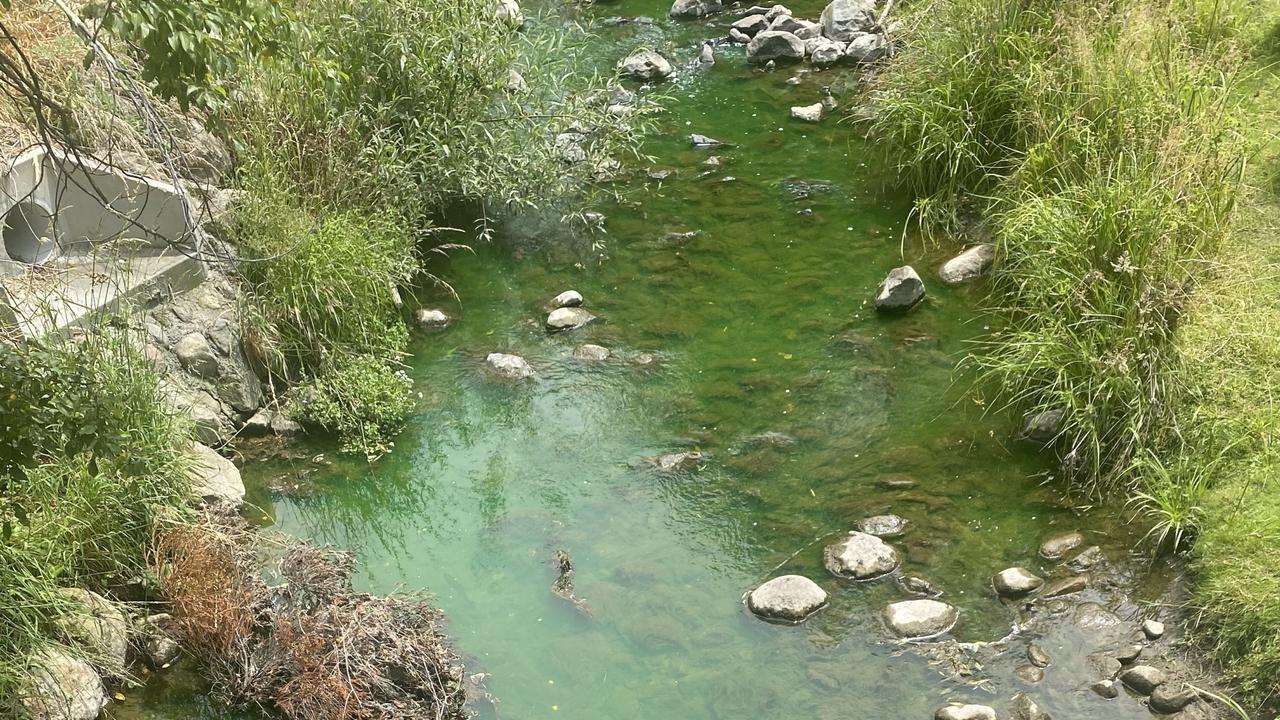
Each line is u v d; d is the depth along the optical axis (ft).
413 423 20.62
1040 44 24.38
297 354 20.86
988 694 14.60
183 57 12.64
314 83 23.02
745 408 20.35
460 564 17.54
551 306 23.50
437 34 25.30
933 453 18.89
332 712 14.60
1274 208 21.15
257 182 21.59
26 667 14.15
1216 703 14.07
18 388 12.64
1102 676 14.69
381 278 21.83
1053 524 17.21
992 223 23.73
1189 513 16.21
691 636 15.93
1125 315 18.03
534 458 19.67
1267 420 16.84
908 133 25.52
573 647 15.90
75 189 21.22
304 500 18.90
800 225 25.40
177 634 15.81
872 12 32.94
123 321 18.71
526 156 25.93
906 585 16.43
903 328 21.88
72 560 15.72
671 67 32.68
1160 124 21.45
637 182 27.55
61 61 22.90
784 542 17.46
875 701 14.70
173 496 17.11
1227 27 25.72
